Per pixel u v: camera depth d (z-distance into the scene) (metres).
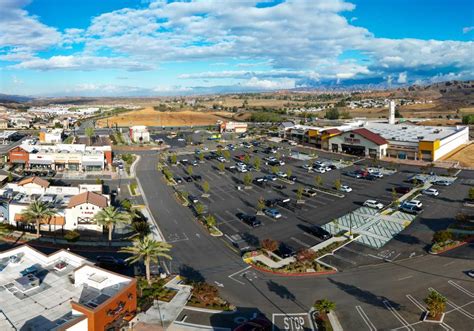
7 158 145.38
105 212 74.81
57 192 95.25
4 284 47.78
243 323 49.00
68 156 137.88
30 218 77.44
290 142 190.25
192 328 48.31
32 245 73.94
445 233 68.75
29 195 91.88
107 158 143.62
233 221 86.88
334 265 65.06
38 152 141.12
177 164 149.00
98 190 96.88
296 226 83.25
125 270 64.31
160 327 47.62
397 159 150.25
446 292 55.91
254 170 137.12
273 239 76.50
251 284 59.75
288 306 53.56
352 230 79.88
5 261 53.31
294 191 109.75
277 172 128.50
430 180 117.44
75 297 45.41
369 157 155.62
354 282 59.56
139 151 178.88
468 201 96.19
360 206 95.25
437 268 62.97
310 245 73.19
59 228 81.06
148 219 88.56
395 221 84.44
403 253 68.81
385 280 59.88
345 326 48.72
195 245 74.44
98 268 49.00
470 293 55.44
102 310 42.09
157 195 107.94
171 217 89.94
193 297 55.16
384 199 100.38
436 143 144.00
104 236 79.31
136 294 50.41
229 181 122.62
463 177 120.88
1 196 91.06
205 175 131.12
